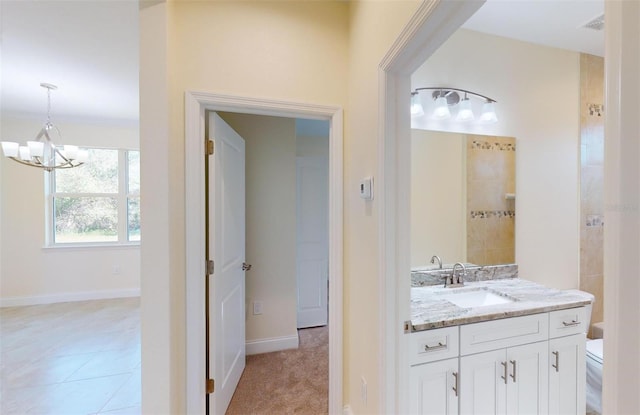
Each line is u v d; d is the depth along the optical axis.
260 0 1.54
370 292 1.35
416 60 1.10
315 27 1.63
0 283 3.69
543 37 2.05
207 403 1.62
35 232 3.81
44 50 2.21
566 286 2.21
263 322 2.57
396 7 1.08
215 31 1.48
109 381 2.12
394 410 1.21
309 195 3.17
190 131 1.43
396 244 1.22
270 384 2.09
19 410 1.81
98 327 3.10
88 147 4.03
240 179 2.16
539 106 2.15
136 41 2.09
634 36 0.38
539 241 2.16
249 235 2.54
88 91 2.97
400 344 1.22
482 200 2.05
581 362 1.55
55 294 3.88
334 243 1.68
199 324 1.47
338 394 1.67
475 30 1.99
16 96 3.10
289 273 2.64
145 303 1.32
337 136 1.66
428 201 1.97
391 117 1.21
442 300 1.60
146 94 1.31
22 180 3.76
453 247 2.01
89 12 1.76
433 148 1.97
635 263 0.38
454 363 1.34
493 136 2.06
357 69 1.53
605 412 0.41
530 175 2.14
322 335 2.93
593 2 1.69
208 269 1.61
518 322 1.44
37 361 2.40
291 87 1.59
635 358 0.38
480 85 2.02
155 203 1.32
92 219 4.11
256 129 2.56
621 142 0.39
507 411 1.42
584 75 2.24
